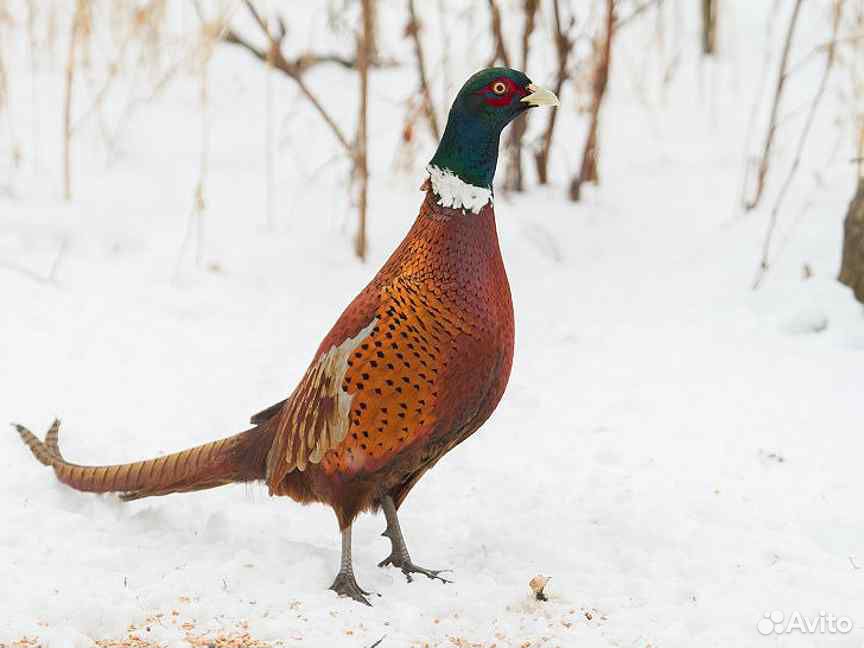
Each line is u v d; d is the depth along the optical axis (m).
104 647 9.05
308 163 19.55
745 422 13.66
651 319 16.27
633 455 13.05
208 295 16.20
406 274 9.89
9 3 22.05
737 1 25.66
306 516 11.77
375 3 21.06
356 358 9.81
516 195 19.23
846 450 12.99
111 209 17.64
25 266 16.28
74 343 14.77
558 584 10.46
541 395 14.45
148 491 11.06
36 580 9.81
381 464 9.99
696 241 18.12
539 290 17.02
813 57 22.69
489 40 22.55
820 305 15.88
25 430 11.70
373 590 10.35
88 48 19.95
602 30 21.22
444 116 19.41
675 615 9.94
